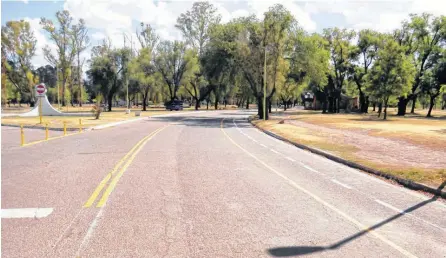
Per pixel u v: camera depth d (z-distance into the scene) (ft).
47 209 21.13
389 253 15.42
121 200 23.04
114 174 31.35
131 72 210.38
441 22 184.14
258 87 133.90
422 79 183.73
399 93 139.03
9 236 16.96
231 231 17.71
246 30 127.24
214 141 60.34
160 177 30.22
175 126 97.96
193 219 19.43
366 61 210.79
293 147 54.03
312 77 138.62
